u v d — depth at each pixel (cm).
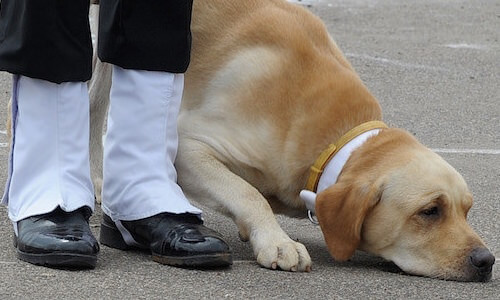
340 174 733
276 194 782
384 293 680
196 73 784
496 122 1293
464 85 1460
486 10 1955
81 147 717
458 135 1229
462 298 678
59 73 695
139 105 721
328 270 733
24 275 671
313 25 811
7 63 692
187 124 776
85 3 696
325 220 717
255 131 762
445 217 715
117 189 732
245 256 761
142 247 745
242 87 768
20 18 681
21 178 712
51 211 696
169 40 716
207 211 895
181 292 656
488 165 1101
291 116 758
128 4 704
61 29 689
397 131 750
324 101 760
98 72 884
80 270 689
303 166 752
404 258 723
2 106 1236
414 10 1919
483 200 965
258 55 774
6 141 1095
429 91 1420
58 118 706
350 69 807
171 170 741
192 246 702
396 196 711
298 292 672
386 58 1577
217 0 800
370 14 1866
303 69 775
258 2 809
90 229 740
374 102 775
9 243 747
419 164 717
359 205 709
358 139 740
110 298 638
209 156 764
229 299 648
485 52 1645
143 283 670
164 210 718
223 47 783
